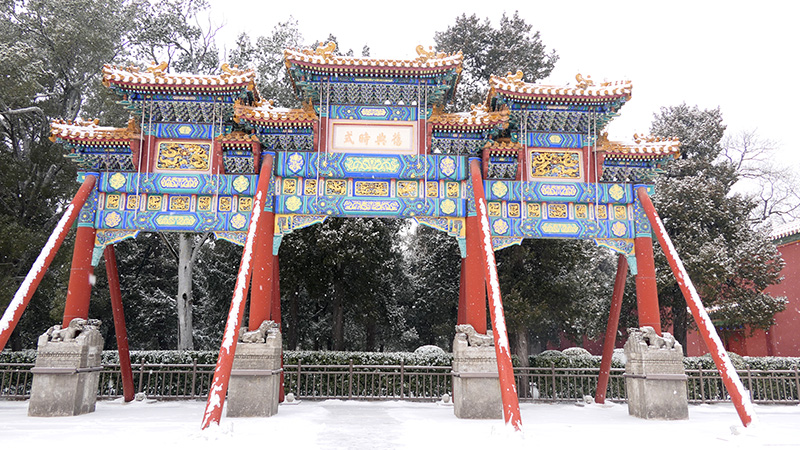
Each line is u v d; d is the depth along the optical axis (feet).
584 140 47.47
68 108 82.89
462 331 43.32
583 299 78.07
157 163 45.70
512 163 46.06
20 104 74.49
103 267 91.30
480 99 79.71
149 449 26.81
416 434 32.68
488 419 40.37
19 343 84.94
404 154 46.39
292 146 46.47
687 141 92.07
